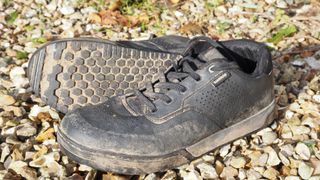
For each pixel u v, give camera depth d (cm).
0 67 84
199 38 65
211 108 63
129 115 63
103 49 71
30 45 90
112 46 71
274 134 69
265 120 68
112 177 62
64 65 70
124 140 60
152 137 61
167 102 63
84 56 70
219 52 65
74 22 97
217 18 99
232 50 69
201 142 63
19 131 69
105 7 101
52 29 95
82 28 95
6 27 96
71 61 70
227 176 63
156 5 102
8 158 65
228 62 64
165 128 61
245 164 65
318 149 67
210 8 101
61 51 70
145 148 61
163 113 62
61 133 62
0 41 91
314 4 102
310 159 65
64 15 99
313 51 89
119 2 101
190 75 63
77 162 62
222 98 63
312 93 78
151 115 62
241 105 65
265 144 68
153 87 65
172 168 63
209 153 65
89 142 60
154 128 61
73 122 61
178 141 62
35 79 71
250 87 65
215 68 63
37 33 94
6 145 66
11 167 63
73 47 70
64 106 71
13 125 70
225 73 63
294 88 79
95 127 61
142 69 73
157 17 98
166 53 74
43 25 96
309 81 82
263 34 94
